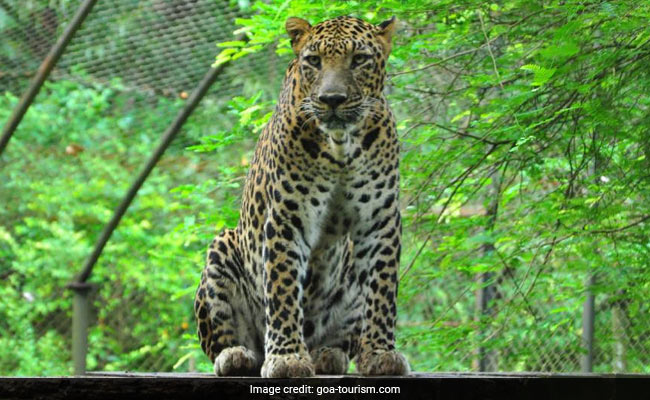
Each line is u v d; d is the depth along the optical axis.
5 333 18.78
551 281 12.79
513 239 11.64
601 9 8.37
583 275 12.51
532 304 12.63
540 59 9.37
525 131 9.19
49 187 19.86
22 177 19.80
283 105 7.36
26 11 14.56
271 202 7.30
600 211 10.23
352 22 7.31
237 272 8.06
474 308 15.01
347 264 7.89
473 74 11.12
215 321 7.97
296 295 7.21
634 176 9.73
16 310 18.88
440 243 12.71
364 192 7.25
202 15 14.45
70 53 14.86
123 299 19.25
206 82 14.45
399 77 11.83
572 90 9.04
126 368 18.77
